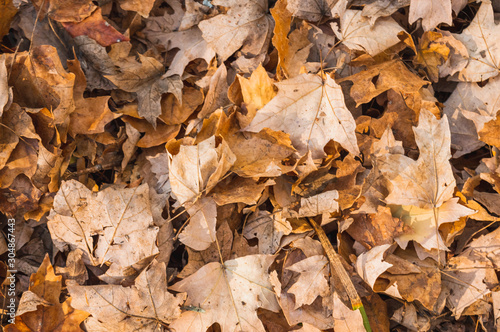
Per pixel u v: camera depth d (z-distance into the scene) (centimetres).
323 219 87
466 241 88
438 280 87
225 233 88
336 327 85
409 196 87
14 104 86
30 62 87
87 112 89
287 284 86
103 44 90
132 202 86
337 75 92
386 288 86
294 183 87
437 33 90
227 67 92
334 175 89
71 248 86
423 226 87
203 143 85
